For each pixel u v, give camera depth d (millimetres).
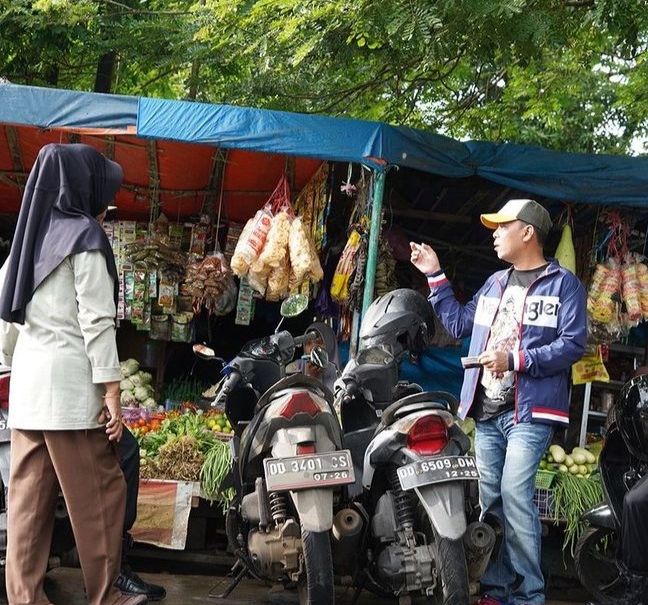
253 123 5238
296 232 5766
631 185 5562
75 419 3459
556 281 4258
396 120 8773
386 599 4734
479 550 3742
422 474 3637
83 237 3484
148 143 6285
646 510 4055
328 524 3621
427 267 4703
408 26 5203
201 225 7148
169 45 8922
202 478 5016
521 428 4199
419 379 6598
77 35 8852
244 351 4324
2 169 6855
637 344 6762
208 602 4430
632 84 8562
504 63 5875
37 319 3504
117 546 3551
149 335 7359
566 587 5402
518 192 6414
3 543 4137
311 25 5848
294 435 3748
